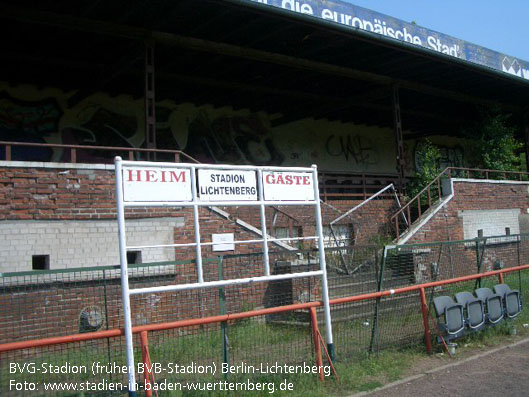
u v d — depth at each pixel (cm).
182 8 1124
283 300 902
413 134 2561
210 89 1680
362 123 2333
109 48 1321
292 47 1406
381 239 1466
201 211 1048
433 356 782
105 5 1101
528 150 2273
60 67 1400
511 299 936
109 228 940
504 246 1214
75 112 1609
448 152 2731
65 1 1073
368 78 1656
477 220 1669
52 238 884
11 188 857
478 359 769
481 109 2170
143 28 1212
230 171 625
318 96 1841
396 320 813
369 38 1355
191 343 643
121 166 539
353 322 771
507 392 616
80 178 920
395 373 694
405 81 1766
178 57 1406
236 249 1080
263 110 2014
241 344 674
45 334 775
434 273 929
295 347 695
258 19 1202
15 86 1522
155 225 988
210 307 849
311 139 2184
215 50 1328
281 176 666
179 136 1820
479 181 1700
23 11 1079
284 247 1150
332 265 989
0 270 834
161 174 566
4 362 576
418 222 1504
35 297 783
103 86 1480
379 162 2416
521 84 1900
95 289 837
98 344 643
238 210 1205
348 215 1534
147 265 646
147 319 841
